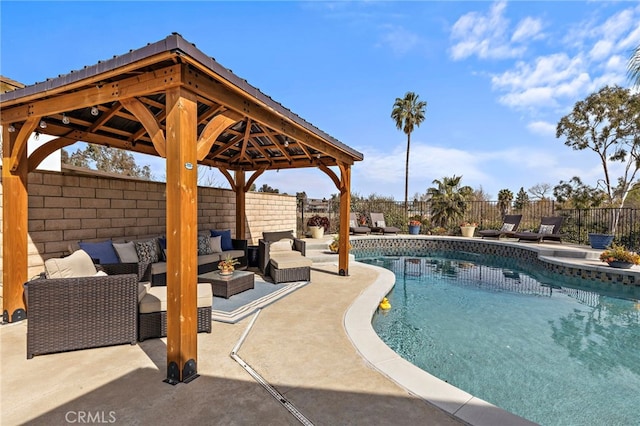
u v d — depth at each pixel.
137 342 3.54
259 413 2.33
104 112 4.38
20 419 2.24
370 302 5.16
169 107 2.66
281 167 8.14
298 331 3.92
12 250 4.09
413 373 2.92
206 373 2.89
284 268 6.26
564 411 2.89
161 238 6.00
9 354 3.21
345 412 2.35
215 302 4.95
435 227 16.86
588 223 12.58
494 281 8.12
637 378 3.46
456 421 2.25
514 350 4.13
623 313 5.64
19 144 3.94
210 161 7.85
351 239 13.60
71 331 3.24
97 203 5.57
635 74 5.76
